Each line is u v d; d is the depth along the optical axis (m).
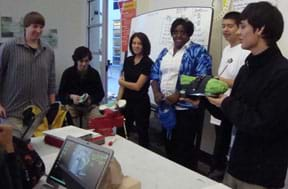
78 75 3.37
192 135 2.62
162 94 2.67
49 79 2.70
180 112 2.58
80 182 1.15
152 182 1.35
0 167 0.93
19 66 2.44
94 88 3.43
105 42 5.06
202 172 3.01
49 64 2.66
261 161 1.40
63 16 5.48
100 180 1.09
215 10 3.10
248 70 1.46
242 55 2.39
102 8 5.03
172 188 1.30
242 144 1.46
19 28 5.12
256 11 1.35
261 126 1.32
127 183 1.19
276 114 1.30
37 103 2.56
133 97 2.96
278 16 1.35
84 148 1.23
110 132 1.99
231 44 2.56
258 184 1.42
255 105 1.39
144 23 3.82
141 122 2.98
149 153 1.69
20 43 2.45
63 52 5.57
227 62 2.52
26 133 1.68
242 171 1.46
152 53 3.55
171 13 3.42
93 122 1.97
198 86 1.75
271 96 1.32
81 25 5.67
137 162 1.56
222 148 2.82
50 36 5.40
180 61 2.58
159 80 2.74
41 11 5.28
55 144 1.75
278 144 1.38
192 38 3.07
